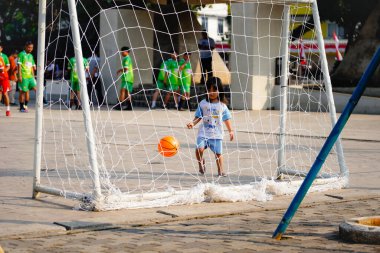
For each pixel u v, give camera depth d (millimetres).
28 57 27438
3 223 8109
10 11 62125
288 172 11914
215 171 12828
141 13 33906
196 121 12250
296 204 7480
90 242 7309
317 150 16203
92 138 9062
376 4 34562
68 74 39188
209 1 12641
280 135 12070
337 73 35000
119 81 32969
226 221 8539
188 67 30672
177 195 9500
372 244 7238
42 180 11438
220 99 12188
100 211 8914
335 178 11094
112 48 33406
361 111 30719
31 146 16281
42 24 9797
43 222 8188
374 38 34219
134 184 11109
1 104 32906
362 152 16109
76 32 9047
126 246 7129
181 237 7578
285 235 7664
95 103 33281
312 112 29219
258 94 30719
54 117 24828
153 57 35844
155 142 17391
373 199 10336
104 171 11461
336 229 8047
